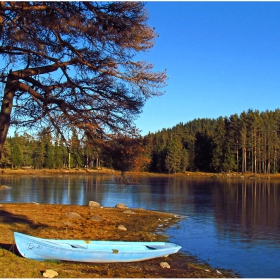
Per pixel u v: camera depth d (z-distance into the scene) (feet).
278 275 37.93
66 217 62.80
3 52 27.78
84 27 27.89
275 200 117.08
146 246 39.45
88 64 29.71
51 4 27.25
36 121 30.40
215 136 307.17
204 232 60.34
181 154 322.75
